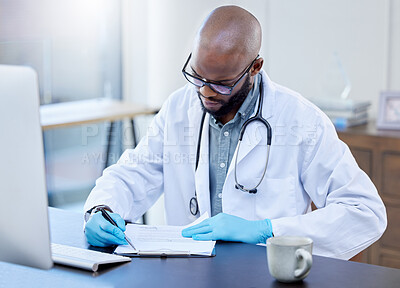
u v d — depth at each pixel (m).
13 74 1.12
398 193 2.75
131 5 4.00
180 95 1.92
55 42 3.91
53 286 1.22
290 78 3.48
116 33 4.13
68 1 3.94
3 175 1.15
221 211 1.79
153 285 1.23
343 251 1.58
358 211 1.59
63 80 3.98
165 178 1.91
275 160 1.76
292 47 3.44
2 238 1.18
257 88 1.78
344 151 1.74
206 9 3.57
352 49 3.26
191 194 1.87
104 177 1.82
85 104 3.78
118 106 3.73
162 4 3.71
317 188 1.74
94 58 4.11
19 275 1.28
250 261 1.37
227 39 1.54
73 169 4.16
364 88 3.26
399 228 2.77
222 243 1.51
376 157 2.79
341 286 1.22
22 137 1.12
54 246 1.44
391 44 3.15
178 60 3.70
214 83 1.57
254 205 1.76
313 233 1.55
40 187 1.13
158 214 3.72
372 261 2.84
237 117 1.77
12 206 1.16
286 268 1.22
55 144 4.11
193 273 1.29
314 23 3.35
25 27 3.75
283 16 3.44
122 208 1.78
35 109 1.11
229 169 1.75
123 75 4.14
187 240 1.50
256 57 1.64
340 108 3.03
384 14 3.14
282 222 1.55
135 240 1.50
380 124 2.92
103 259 1.33
